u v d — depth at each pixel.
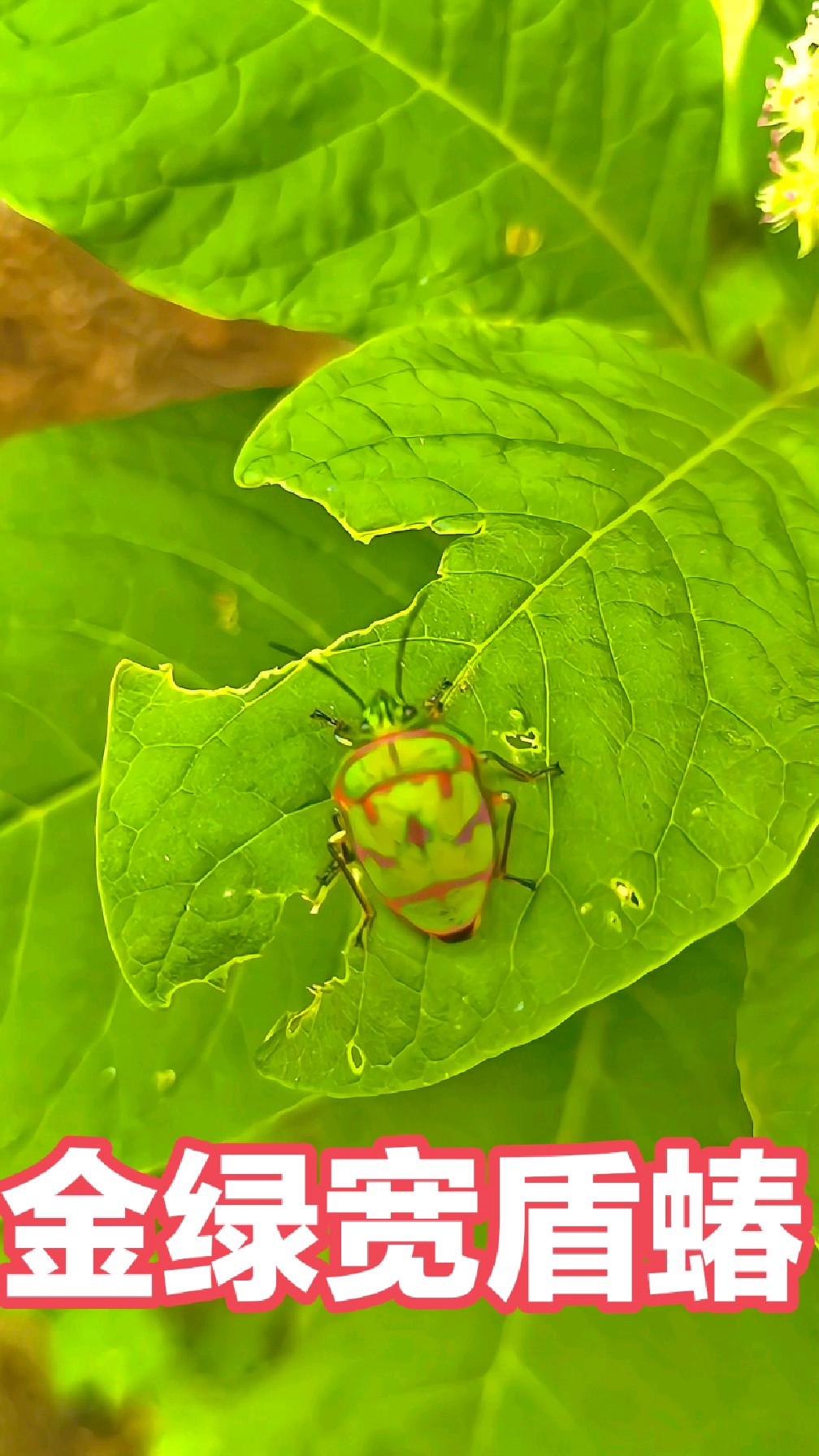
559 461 0.16
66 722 0.18
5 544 0.19
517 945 0.15
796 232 0.19
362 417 0.16
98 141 0.18
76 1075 0.18
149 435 0.20
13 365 0.22
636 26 0.18
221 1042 0.18
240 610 0.19
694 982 0.19
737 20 0.18
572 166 0.19
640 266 0.19
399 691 0.15
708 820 0.15
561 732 0.15
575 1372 0.18
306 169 0.18
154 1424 0.19
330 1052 0.15
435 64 0.18
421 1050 0.15
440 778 0.15
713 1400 0.18
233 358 0.23
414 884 0.15
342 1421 0.18
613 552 0.16
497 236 0.19
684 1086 0.19
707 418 0.17
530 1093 0.19
